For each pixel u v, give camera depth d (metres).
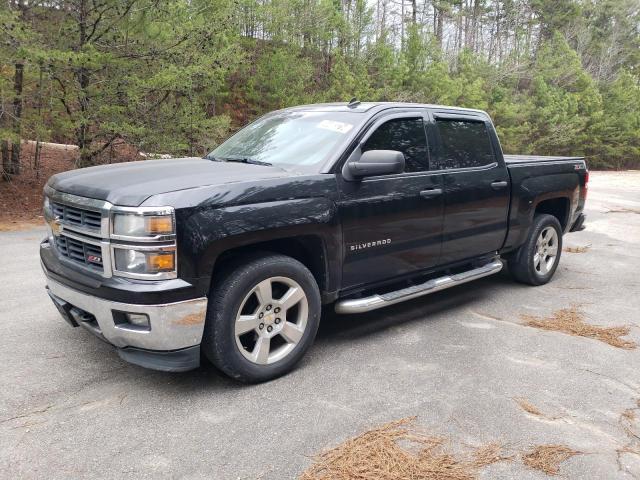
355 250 4.00
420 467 2.67
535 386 3.61
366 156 3.82
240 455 2.75
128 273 3.08
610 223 10.73
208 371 3.73
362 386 3.55
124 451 2.77
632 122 35.53
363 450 2.80
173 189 3.16
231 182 3.35
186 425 3.03
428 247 4.57
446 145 4.78
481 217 5.04
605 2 48.91
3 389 3.37
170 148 11.89
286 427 3.03
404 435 2.96
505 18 45.47
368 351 4.15
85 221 3.30
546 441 2.95
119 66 11.19
